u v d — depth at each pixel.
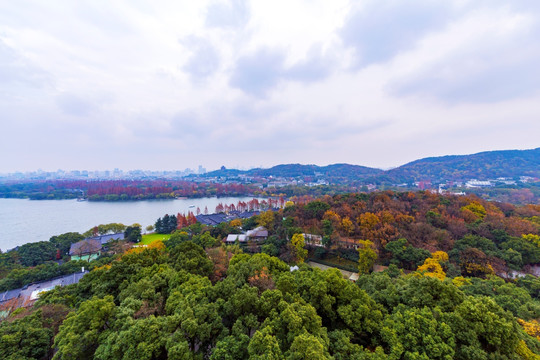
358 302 27.22
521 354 21.20
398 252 56.88
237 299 26.38
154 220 155.25
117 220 153.25
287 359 19.03
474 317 22.61
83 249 79.81
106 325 26.12
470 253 52.81
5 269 64.12
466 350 20.67
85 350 24.78
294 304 25.14
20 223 143.25
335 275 30.84
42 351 24.83
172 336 22.25
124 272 37.16
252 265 37.03
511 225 63.69
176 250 44.59
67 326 24.69
